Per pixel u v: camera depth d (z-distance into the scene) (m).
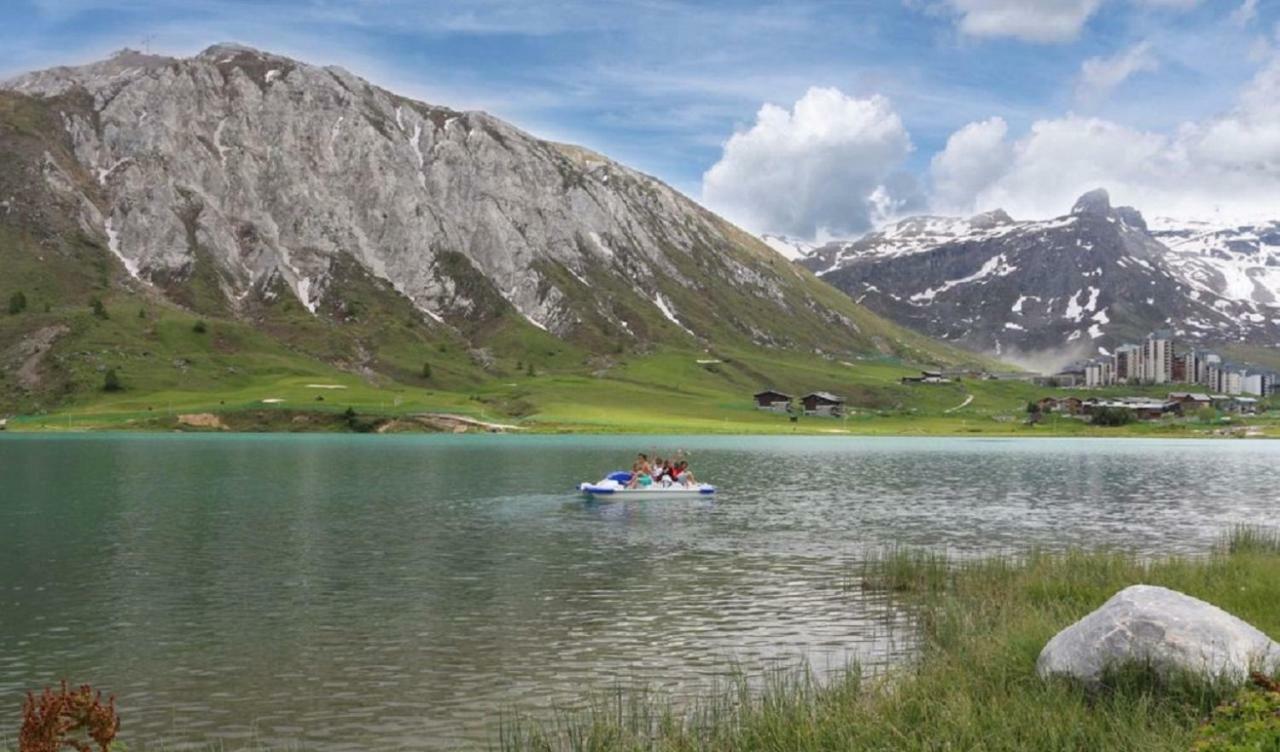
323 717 26.53
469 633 35.59
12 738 25.05
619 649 33.19
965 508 80.19
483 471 118.00
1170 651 22.06
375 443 198.50
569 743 23.77
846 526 67.75
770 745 21.44
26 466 119.81
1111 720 20.08
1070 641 23.75
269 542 58.59
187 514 72.12
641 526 66.94
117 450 159.50
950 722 21.05
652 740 22.83
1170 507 82.06
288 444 189.12
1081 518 73.44
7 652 33.22
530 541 59.69
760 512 76.62
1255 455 177.12
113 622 37.47
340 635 35.31
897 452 180.00
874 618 37.66
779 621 37.31
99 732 16.45
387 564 50.88
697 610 39.34
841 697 24.06
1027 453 180.25
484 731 25.31
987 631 30.22
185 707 27.44
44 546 56.47
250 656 32.56
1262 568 38.75
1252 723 17.19
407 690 28.80
